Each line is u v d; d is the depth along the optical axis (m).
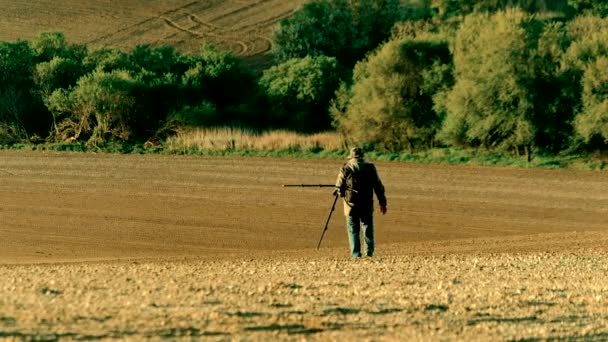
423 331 18.31
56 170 87.75
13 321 16.86
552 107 94.94
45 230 56.94
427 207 68.06
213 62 140.00
